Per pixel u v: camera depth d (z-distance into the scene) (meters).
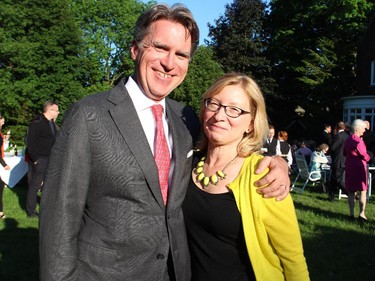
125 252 1.85
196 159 2.35
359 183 7.34
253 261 2.06
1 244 5.39
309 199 9.52
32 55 29.34
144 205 1.88
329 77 26.22
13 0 29.69
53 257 1.71
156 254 1.91
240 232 2.11
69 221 1.75
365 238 6.04
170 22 1.98
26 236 5.82
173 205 2.01
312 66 26.47
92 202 1.86
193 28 2.04
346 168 7.55
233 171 2.20
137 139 1.88
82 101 1.88
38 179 7.02
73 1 35.59
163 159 2.02
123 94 1.97
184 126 2.29
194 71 21.17
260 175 2.11
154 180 1.90
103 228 1.83
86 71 33.16
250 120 2.27
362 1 26.33
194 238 2.20
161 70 1.99
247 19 29.11
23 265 4.66
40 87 29.73
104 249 1.82
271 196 2.04
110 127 1.85
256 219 2.06
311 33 29.53
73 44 31.20
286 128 29.91
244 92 2.21
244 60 28.14
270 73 30.03
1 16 29.05
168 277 2.02
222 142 2.20
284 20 30.08
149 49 1.99
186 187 2.19
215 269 2.14
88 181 1.81
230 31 29.48
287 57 29.48
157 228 1.92
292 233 2.09
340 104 26.73
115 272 1.82
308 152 14.39
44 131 7.02
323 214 7.79
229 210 2.11
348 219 7.39
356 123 7.48
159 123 2.06
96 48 35.50
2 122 8.01
